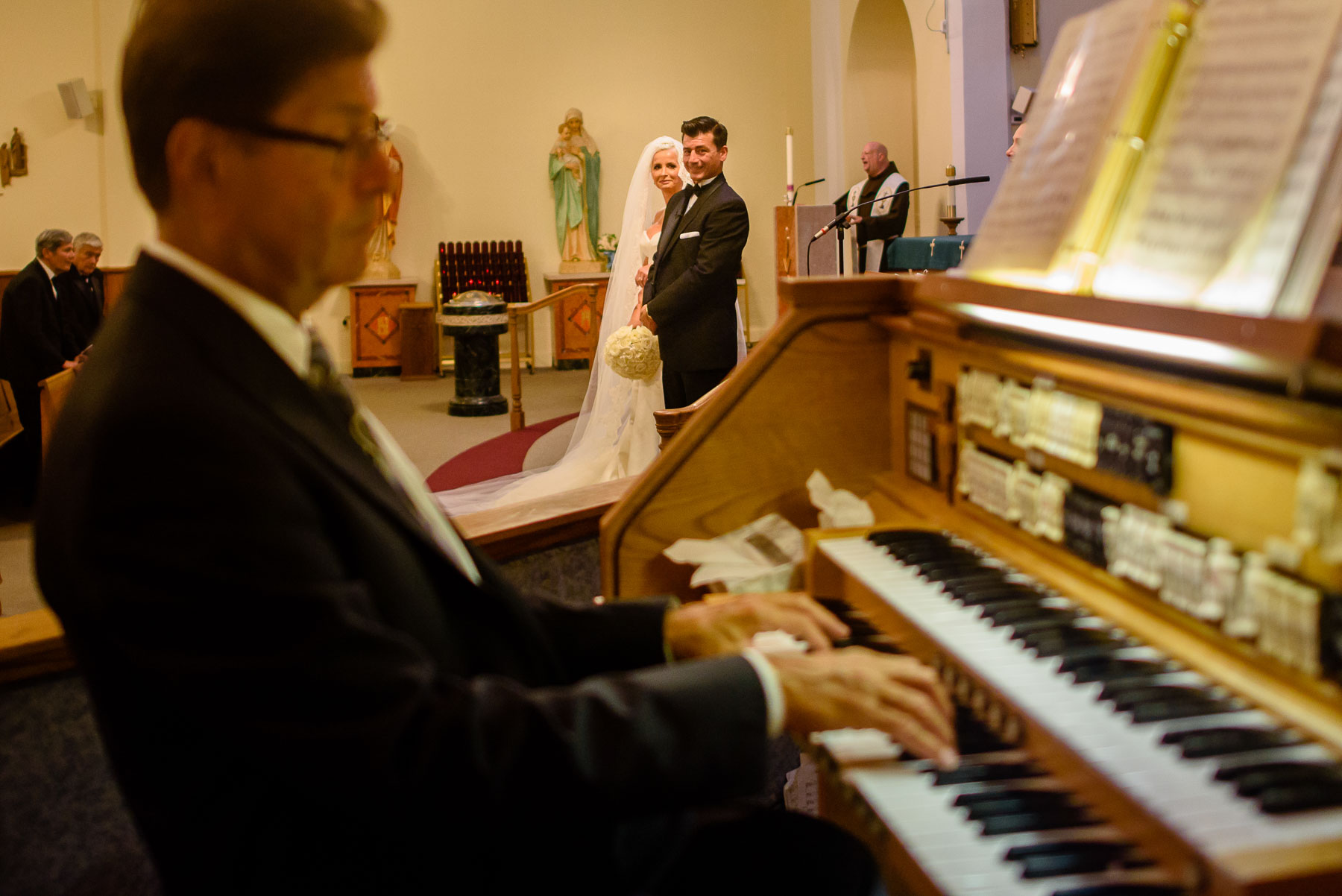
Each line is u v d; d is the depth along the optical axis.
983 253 1.44
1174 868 0.82
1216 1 1.19
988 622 1.23
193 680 0.90
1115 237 1.21
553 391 9.55
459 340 8.39
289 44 1.02
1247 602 0.98
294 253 1.09
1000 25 7.16
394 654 0.97
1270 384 0.91
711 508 1.74
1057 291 1.22
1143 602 1.15
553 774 0.96
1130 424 1.13
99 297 6.62
